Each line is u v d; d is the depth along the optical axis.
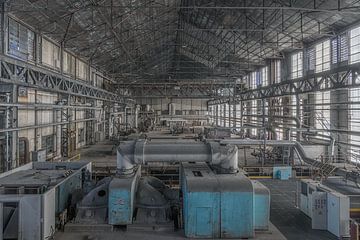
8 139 15.56
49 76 17.91
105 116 37.88
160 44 37.97
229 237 10.81
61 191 11.65
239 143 21.94
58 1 16.98
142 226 11.29
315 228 12.34
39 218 9.73
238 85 40.34
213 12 26.78
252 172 22.45
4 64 12.94
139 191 12.43
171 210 12.41
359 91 19.27
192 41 38.91
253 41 29.14
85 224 11.31
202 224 10.77
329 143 21.81
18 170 13.88
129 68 41.88
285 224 12.86
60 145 24.56
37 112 20.31
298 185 19.02
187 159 12.13
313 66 24.62
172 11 27.66
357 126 19.56
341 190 13.39
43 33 20.12
